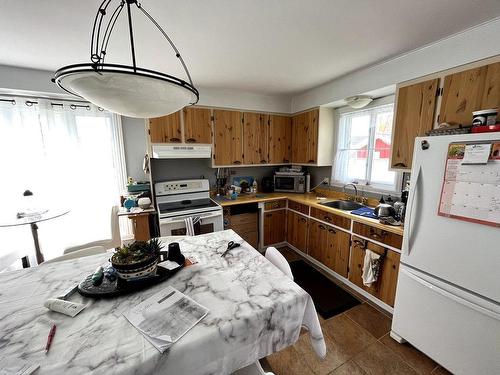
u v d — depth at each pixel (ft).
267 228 10.41
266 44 5.67
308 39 5.44
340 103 9.10
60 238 8.95
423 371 4.78
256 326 3.01
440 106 5.57
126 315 3.03
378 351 5.27
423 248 4.72
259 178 12.28
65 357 2.40
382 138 8.38
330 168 10.55
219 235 6.01
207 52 6.08
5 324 2.90
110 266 4.06
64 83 2.64
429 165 4.51
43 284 3.81
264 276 3.99
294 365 4.94
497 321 3.76
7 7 4.05
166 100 3.01
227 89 9.69
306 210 9.42
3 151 7.64
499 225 3.60
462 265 4.12
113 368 2.28
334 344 5.46
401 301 5.26
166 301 3.29
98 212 9.45
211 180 11.17
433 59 5.63
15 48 5.69
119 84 2.47
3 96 7.45
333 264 8.27
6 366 2.30
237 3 4.07
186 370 2.60
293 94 10.65
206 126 9.53
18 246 7.98
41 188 8.29
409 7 4.24
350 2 4.09
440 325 4.54
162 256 4.56
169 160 10.27
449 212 4.22
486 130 3.90
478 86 4.87
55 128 8.28
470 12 4.39
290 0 4.02
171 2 4.01
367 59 6.66
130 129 9.74
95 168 9.20
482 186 3.76
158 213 8.45
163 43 5.54
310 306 3.51
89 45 5.57
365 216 7.04
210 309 3.11
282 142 11.35
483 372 4.00
